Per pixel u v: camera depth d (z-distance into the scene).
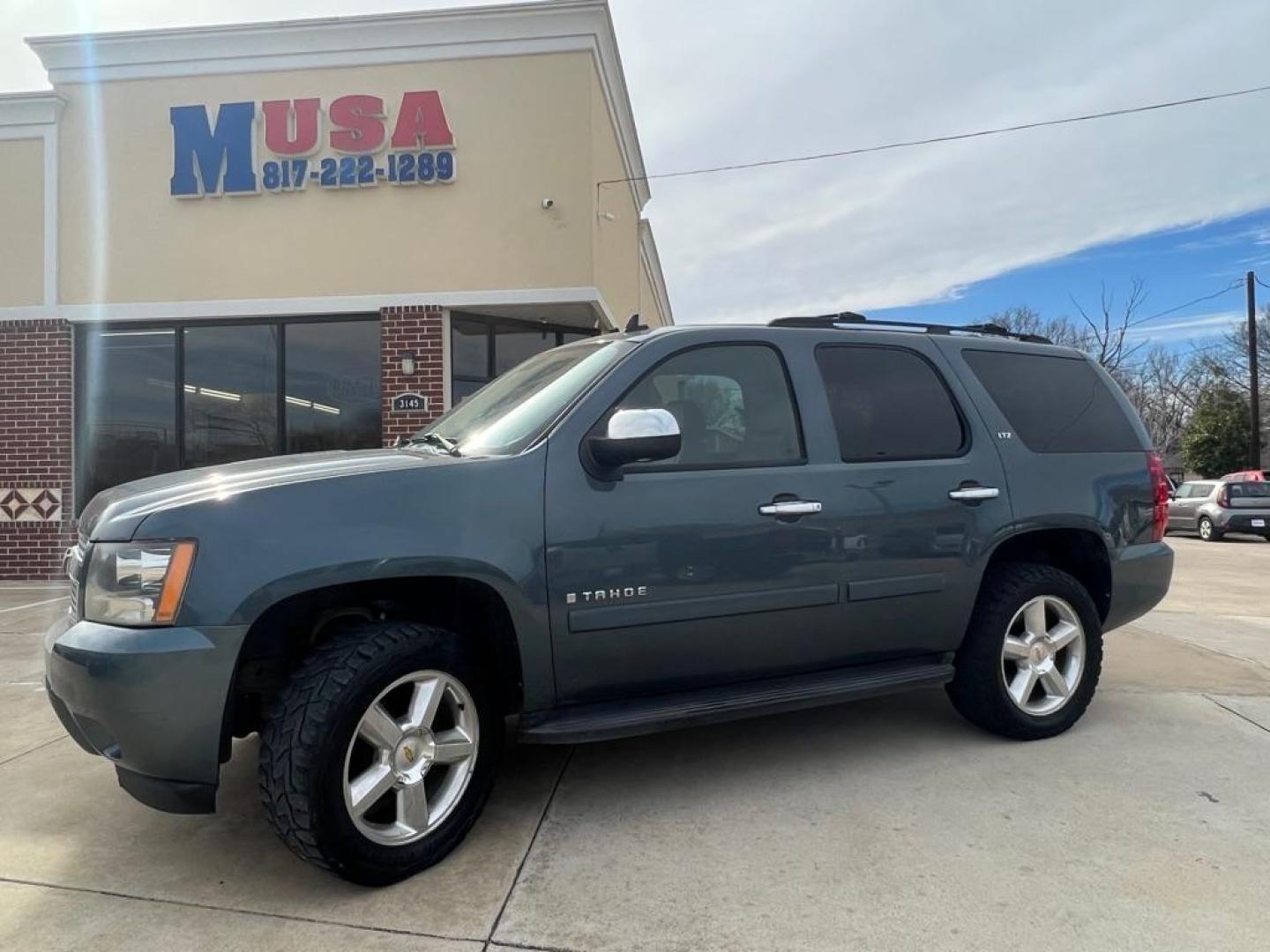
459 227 9.32
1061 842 2.96
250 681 2.86
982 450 3.87
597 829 3.09
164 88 9.44
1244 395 35.81
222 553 2.53
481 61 9.29
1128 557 4.20
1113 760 3.74
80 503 9.73
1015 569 3.95
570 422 3.11
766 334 3.61
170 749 2.47
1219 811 3.21
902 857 2.86
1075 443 4.18
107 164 9.51
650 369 3.30
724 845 2.95
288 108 9.34
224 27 9.26
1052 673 3.99
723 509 3.23
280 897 2.64
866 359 3.80
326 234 9.40
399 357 9.32
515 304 9.32
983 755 3.80
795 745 3.96
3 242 9.60
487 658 3.14
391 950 2.35
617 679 3.11
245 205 9.45
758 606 3.28
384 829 2.71
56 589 9.09
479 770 2.93
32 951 2.34
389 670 2.67
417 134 9.29
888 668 3.72
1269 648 6.16
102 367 9.73
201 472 3.11
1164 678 5.20
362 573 2.64
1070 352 4.49
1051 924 2.46
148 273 9.51
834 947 2.35
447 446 3.34
